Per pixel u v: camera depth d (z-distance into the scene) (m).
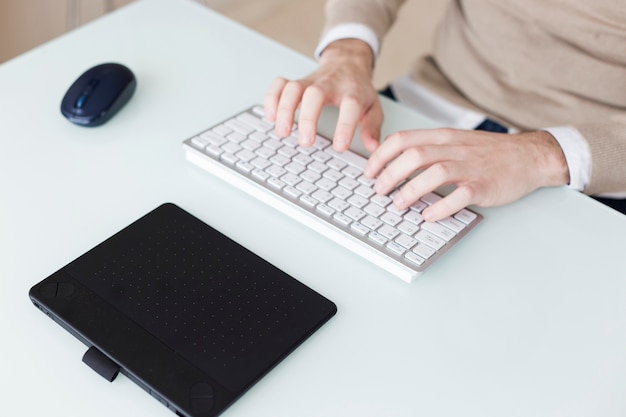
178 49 0.95
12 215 0.70
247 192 0.75
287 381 0.58
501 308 0.66
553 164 0.81
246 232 0.71
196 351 0.58
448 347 0.62
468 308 0.65
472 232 0.73
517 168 0.78
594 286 0.69
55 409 0.54
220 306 0.62
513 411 0.58
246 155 0.76
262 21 2.26
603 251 0.73
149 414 0.55
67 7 1.67
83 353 0.58
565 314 0.66
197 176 0.77
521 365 0.61
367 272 0.68
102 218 0.70
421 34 2.31
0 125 0.80
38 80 0.87
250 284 0.64
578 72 1.04
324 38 1.03
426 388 0.58
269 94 0.82
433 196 0.75
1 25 1.55
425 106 1.18
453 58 1.18
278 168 0.75
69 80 0.88
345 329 0.62
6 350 0.58
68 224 0.69
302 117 0.78
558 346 0.63
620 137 0.83
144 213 0.71
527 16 1.04
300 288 0.64
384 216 0.71
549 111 1.08
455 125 1.14
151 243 0.67
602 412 0.58
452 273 0.69
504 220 0.76
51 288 0.61
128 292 0.62
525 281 0.69
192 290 0.63
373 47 1.03
